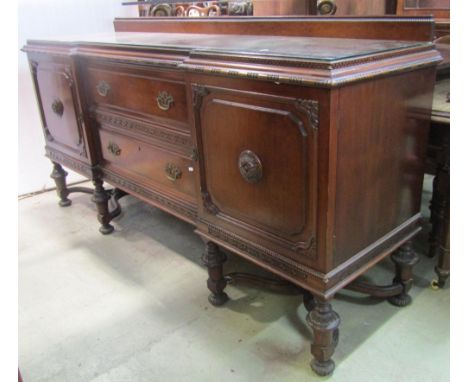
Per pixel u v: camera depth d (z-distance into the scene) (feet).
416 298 4.96
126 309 5.13
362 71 3.08
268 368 4.14
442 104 4.44
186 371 4.18
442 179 4.68
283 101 3.20
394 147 3.74
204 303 5.14
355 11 5.09
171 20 6.47
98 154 6.31
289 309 4.94
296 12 5.48
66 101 6.21
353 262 3.70
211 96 3.82
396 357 4.16
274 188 3.60
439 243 4.99
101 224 7.06
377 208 3.81
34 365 4.38
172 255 6.22
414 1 4.97
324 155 3.11
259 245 3.99
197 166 4.32
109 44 5.14
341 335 4.47
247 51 3.47
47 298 5.41
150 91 4.76
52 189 8.80
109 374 4.21
